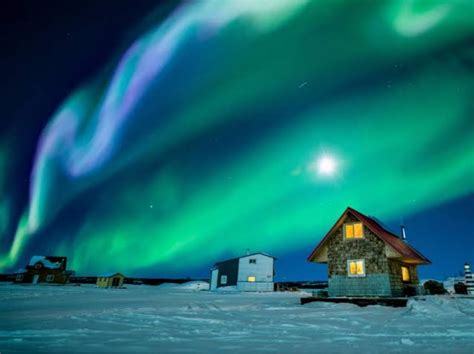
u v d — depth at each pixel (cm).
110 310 1323
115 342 614
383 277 1731
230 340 651
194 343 612
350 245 1878
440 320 1045
